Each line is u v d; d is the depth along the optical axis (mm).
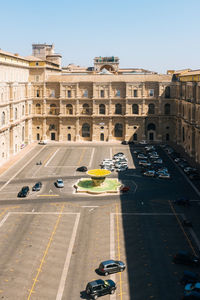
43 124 158375
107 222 69312
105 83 154625
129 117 155000
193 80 126438
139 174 104625
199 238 62031
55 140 160250
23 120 142875
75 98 155375
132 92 154500
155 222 69125
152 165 112938
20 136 140250
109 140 157500
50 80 159125
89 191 87312
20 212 74688
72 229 66188
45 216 72500
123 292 46344
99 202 81125
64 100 155875
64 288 47531
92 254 56625
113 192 87500
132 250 57688
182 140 145750
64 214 73688
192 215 72562
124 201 81562
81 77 160500
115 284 47000
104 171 93562
